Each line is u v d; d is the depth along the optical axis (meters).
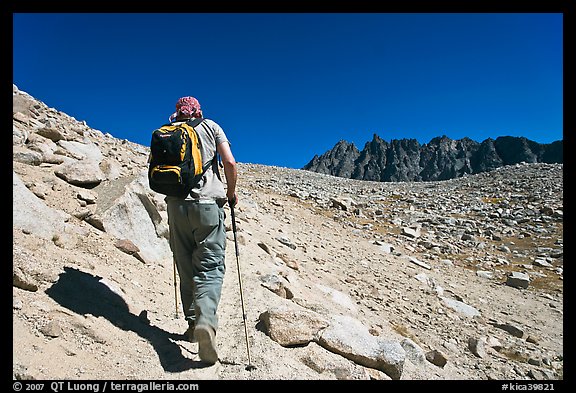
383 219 20.97
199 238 3.83
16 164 6.46
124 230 6.21
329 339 4.52
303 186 25.94
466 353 7.76
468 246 18.27
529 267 15.89
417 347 6.27
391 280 11.29
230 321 4.89
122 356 3.49
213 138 3.97
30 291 3.70
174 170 3.54
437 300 10.61
